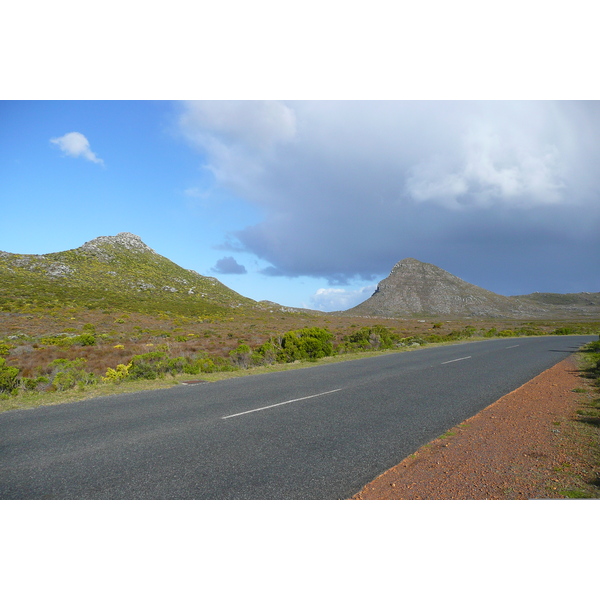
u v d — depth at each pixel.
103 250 118.69
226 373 12.76
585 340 28.86
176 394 9.09
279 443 5.41
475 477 4.26
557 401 7.84
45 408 7.73
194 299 99.50
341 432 5.93
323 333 19.05
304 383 10.49
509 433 5.77
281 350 16.88
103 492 4.01
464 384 10.06
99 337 30.47
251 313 90.88
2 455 5.02
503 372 12.11
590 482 4.11
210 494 3.94
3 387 9.70
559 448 5.07
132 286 96.25
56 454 5.03
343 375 11.94
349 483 4.16
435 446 5.26
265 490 4.01
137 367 11.77
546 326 73.69
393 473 4.39
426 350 20.88
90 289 82.00
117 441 5.53
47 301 61.62
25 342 26.75
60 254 106.19
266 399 8.41
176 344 25.22
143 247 134.12
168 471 4.47
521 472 4.37
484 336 36.59
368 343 22.95
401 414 7.02
